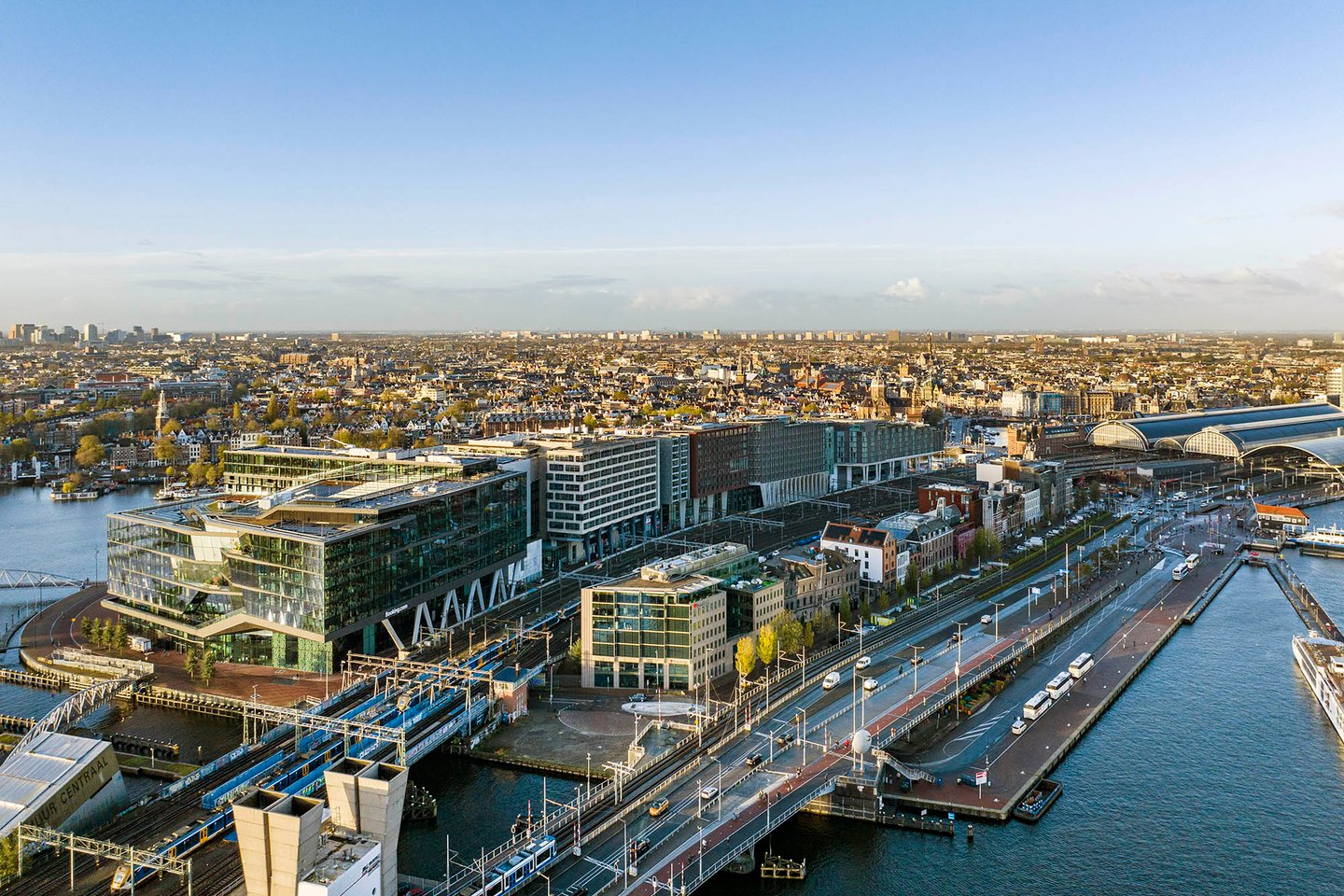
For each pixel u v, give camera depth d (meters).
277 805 157.75
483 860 194.38
